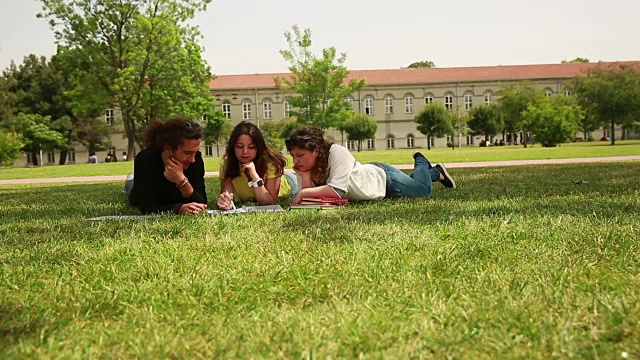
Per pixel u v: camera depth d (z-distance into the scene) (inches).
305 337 62.6
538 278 84.7
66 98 2022.6
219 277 89.7
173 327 68.5
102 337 64.9
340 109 1674.5
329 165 195.9
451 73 2556.6
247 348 60.3
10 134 1373.0
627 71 1753.2
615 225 126.0
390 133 2511.1
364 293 79.9
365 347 60.2
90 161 1753.2
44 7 1353.3
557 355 57.0
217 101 2413.9
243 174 214.8
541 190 233.0
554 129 1470.2
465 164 647.8
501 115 2217.0
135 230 141.5
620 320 65.7
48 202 264.4
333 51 1651.1
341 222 143.6
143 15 1400.1
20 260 107.8
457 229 129.9
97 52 1418.6
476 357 57.6
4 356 59.6
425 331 64.2
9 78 1967.3
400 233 125.5
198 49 1578.5
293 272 91.6
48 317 72.4
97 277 93.2
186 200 192.4
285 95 2418.8
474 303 73.8
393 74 2566.4
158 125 185.9
